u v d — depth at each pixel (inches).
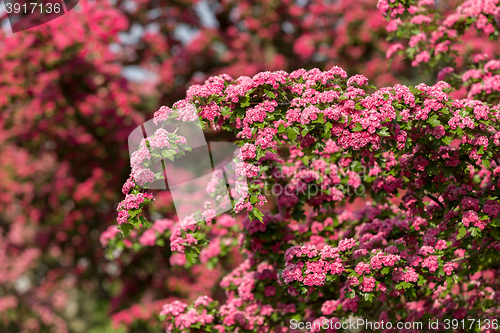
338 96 118.9
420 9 197.2
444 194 139.9
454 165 130.6
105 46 330.6
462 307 161.8
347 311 168.4
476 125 122.8
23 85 314.3
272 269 174.4
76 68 329.4
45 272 497.7
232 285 185.0
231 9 431.8
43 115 347.9
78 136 370.0
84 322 553.6
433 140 124.5
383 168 151.5
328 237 178.9
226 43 421.1
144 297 376.8
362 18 413.1
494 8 180.7
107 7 326.6
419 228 155.5
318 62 435.8
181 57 408.8
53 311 498.0
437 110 120.4
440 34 192.1
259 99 127.3
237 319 170.9
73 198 370.6
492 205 129.1
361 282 128.5
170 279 355.3
